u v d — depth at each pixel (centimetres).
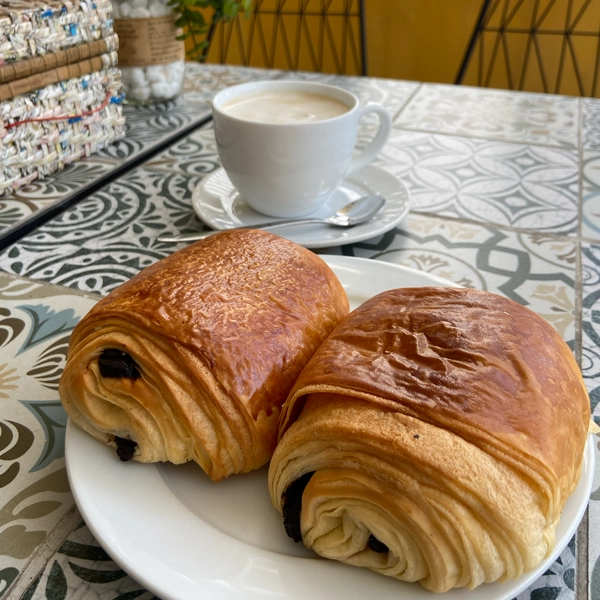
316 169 68
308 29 201
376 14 192
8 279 65
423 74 198
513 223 77
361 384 33
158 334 38
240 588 32
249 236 49
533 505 31
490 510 30
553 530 32
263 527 38
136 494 38
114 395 39
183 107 115
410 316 39
